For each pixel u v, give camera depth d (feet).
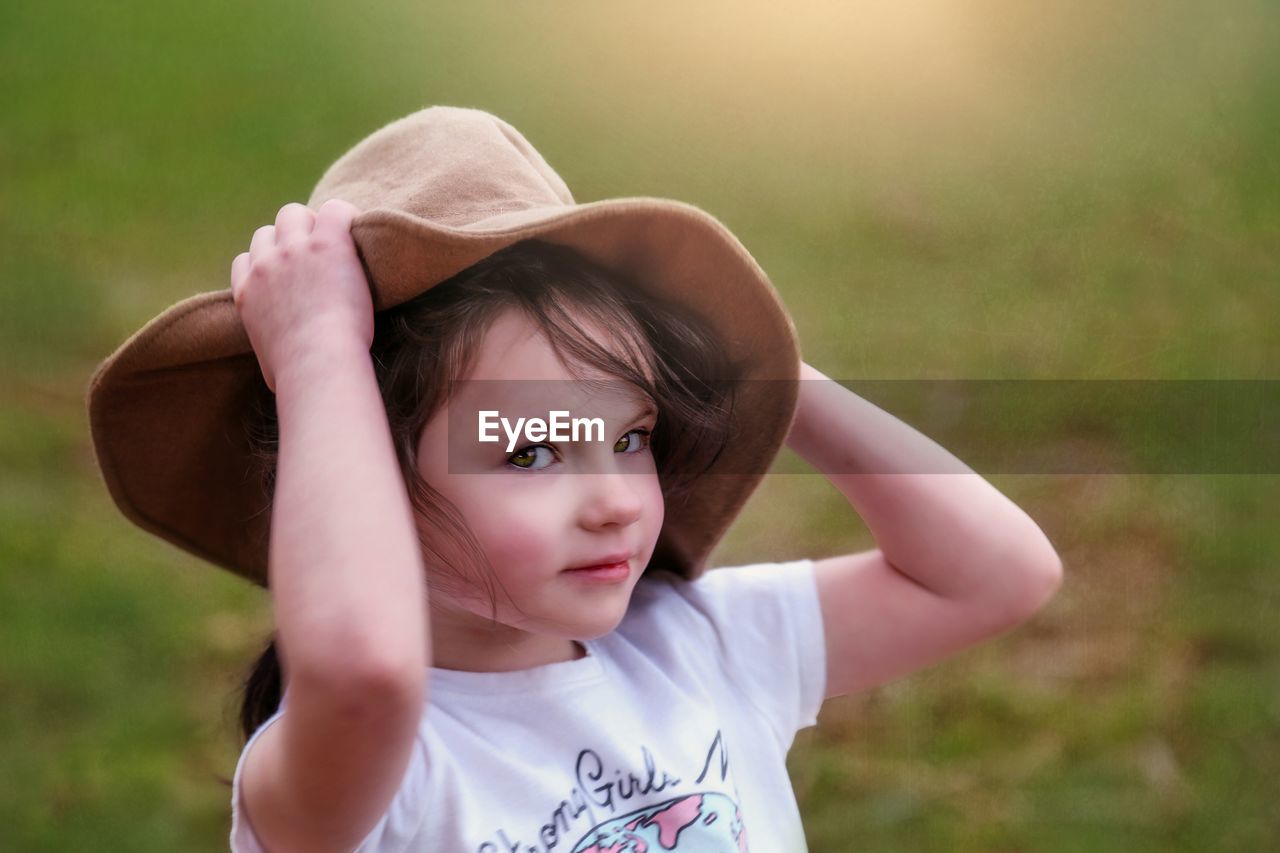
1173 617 5.80
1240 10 8.87
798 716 3.47
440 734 3.10
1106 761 5.28
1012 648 5.73
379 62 8.91
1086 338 6.97
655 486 3.17
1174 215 7.74
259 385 3.24
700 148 8.20
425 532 3.05
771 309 3.20
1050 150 8.09
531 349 3.02
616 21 8.74
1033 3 8.80
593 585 3.04
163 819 4.93
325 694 2.74
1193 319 7.09
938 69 8.64
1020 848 4.99
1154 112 8.34
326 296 3.00
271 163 8.28
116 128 8.46
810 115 8.20
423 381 3.03
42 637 5.60
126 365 3.15
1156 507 6.17
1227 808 5.14
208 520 3.39
